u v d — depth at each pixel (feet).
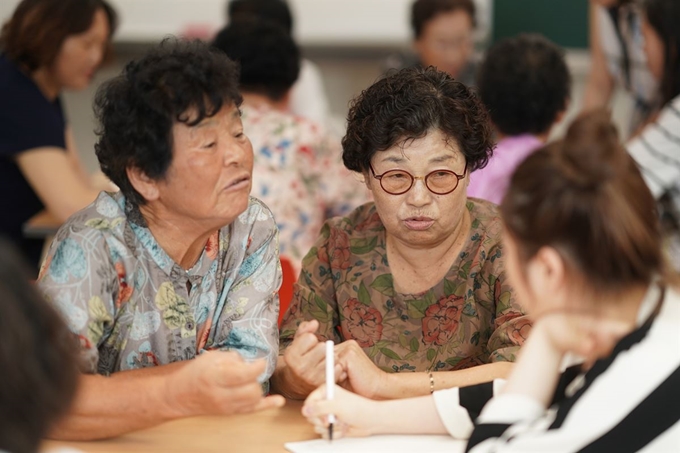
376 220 6.14
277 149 9.30
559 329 4.06
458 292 5.86
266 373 5.40
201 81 4.74
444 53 14.14
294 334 6.00
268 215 5.56
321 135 9.55
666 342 3.90
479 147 5.53
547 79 8.84
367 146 5.53
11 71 9.66
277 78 9.82
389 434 5.08
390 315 5.99
